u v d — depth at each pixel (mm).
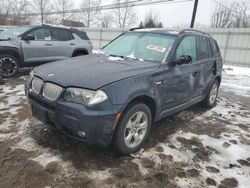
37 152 3211
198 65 4613
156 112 3619
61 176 2785
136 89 3096
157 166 3125
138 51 4137
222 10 31797
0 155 3107
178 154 3463
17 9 38312
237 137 4199
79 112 2766
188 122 4711
